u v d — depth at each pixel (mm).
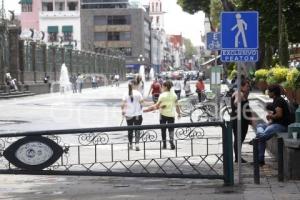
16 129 39438
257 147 17312
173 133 22531
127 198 15773
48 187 18125
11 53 94500
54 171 17219
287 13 57562
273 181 17625
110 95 93688
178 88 68250
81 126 41281
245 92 23203
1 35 90625
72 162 22297
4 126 41781
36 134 17078
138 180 19109
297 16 57469
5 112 56250
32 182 19172
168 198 15547
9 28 94312
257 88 61812
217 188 16875
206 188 16984
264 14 57125
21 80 96562
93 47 183000
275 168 20266
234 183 17641
